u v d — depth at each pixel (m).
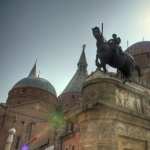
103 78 17.91
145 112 19.09
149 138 17.78
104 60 18.39
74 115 19.97
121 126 16.47
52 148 35.00
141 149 17.09
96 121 16.00
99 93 17.30
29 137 54.94
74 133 29.91
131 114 17.41
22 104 60.91
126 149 16.22
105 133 15.50
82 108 17.41
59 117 37.62
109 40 19.09
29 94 67.44
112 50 18.52
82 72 71.75
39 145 43.59
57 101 69.50
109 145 15.09
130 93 19.05
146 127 18.02
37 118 60.72
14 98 67.56
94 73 19.42
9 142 33.00
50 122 46.94
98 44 18.62
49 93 69.62
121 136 16.33
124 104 17.89
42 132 49.41
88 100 17.52
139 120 17.78
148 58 44.47
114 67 18.89
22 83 70.62
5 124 54.66
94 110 16.23
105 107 16.23
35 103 63.31
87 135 15.84
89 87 18.09
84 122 16.64
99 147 15.05
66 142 31.55
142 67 43.00
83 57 76.06
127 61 18.97
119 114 16.70
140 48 46.56
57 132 34.75
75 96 61.44
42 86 70.12
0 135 52.47
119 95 18.08
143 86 21.12
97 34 18.73
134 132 17.08
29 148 49.84
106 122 15.91
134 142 16.91
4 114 55.78
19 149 52.91
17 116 57.69
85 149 15.52
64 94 64.38
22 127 56.81
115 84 18.06
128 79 19.20
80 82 66.25
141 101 19.52
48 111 64.81
